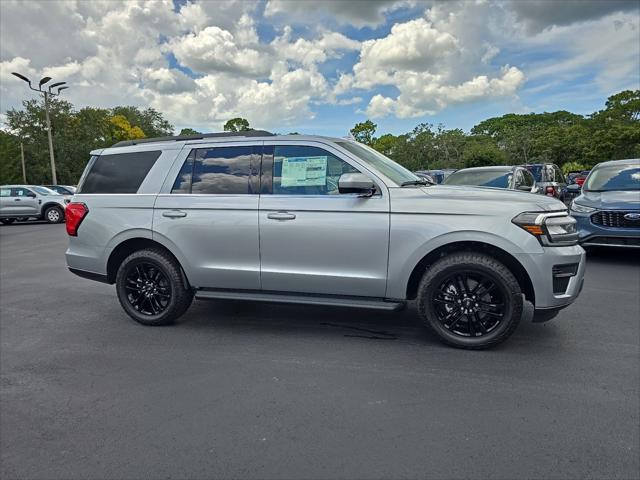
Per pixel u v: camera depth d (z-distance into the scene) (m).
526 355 3.83
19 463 2.54
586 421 2.80
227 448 2.60
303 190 4.25
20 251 10.89
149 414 3.01
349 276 4.10
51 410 3.11
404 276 3.96
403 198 3.95
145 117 90.62
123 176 4.86
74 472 2.45
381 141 61.91
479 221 3.76
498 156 42.00
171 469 2.44
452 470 2.36
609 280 6.42
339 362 3.77
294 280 4.26
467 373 3.51
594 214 7.43
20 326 4.97
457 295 3.94
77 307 5.71
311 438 2.68
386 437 2.67
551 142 51.16
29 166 50.66
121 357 4.01
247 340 4.34
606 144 46.22
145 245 4.86
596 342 4.10
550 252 3.68
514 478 2.29
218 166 4.53
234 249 4.39
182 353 4.06
